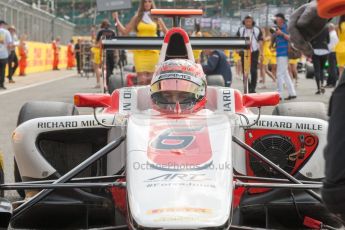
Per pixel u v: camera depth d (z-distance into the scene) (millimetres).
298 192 11312
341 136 5672
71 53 94688
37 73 76938
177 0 77375
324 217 11625
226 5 73562
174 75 11602
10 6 67812
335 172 5691
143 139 10031
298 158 11773
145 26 25578
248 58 17141
